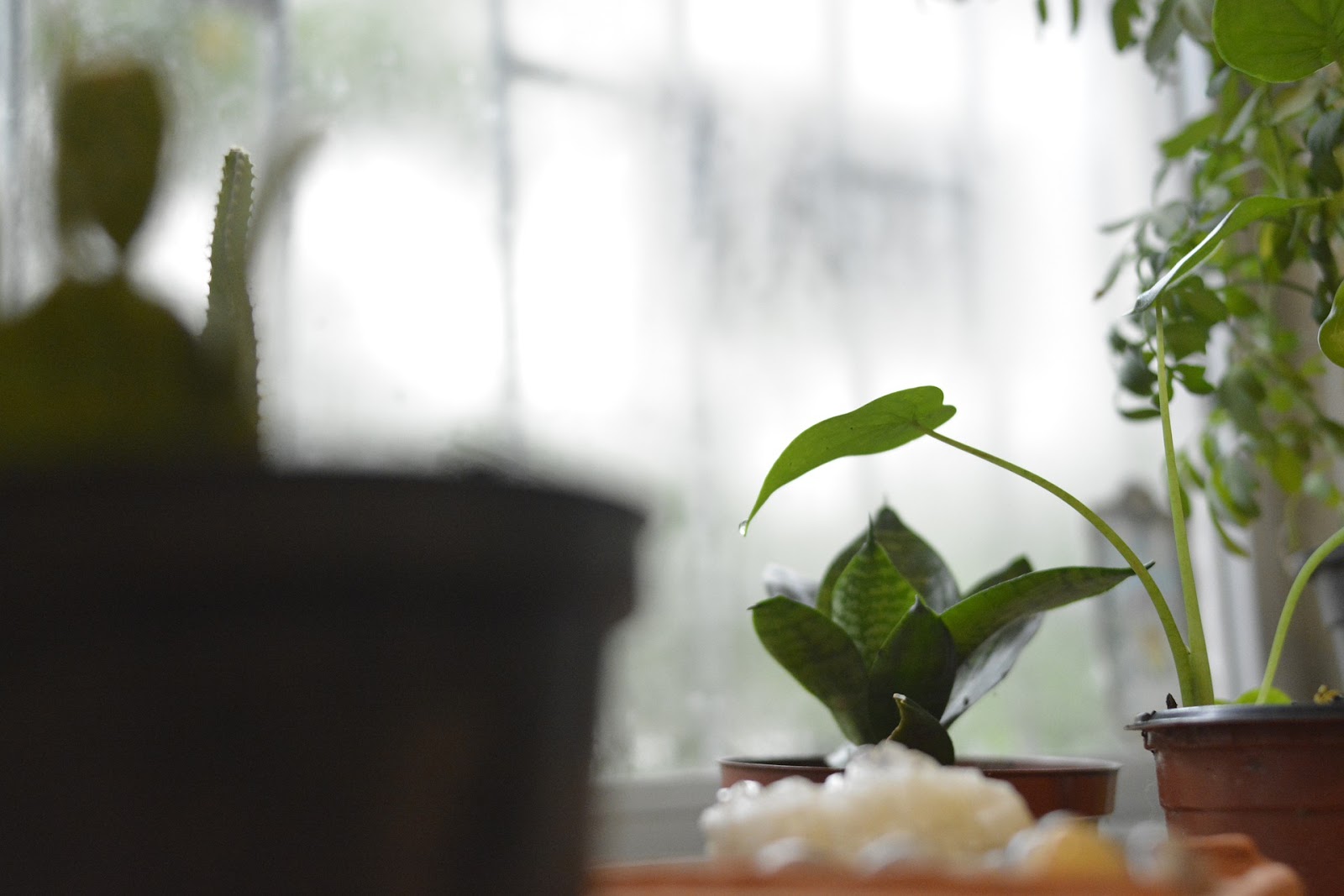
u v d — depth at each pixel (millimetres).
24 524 344
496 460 382
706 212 1308
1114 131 1562
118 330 368
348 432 768
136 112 386
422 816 359
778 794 464
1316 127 831
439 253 1122
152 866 347
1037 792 636
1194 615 708
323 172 1062
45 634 347
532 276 1181
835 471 1334
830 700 677
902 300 1404
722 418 1278
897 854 410
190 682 349
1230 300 1074
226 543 348
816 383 1338
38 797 348
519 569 369
